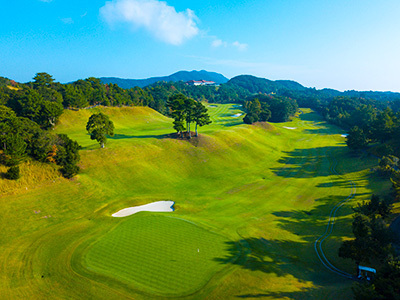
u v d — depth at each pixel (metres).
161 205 45.62
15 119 47.09
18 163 43.12
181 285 23.92
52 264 26.83
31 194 41.00
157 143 71.44
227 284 24.03
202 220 39.50
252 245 32.44
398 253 27.48
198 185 56.66
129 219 38.56
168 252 29.70
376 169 59.81
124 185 51.47
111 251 29.62
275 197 51.31
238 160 75.12
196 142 76.75
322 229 38.41
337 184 57.88
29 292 22.69
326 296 22.23
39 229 34.47
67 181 46.62
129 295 22.48
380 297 19.03
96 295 22.42
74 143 51.50
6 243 30.62
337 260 29.77
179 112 77.12
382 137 80.50
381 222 27.98
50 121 81.25
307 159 82.50
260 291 23.08
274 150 91.62
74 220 37.81
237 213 43.38
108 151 59.97
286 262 29.02
